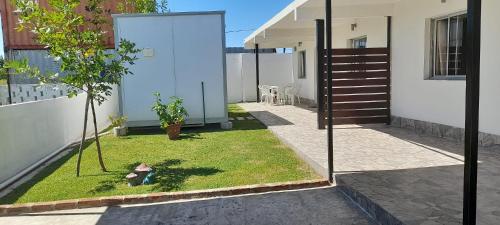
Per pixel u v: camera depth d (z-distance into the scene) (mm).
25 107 6348
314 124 9445
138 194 4777
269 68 18266
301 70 16984
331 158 4926
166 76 9375
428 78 7473
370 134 7652
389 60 8703
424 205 3713
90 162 6570
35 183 5496
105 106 11547
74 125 8758
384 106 8844
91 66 5520
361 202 4141
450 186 4242
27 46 11867
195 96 9500
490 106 5867
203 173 5590
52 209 4574
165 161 6402
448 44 7035
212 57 9445
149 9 12766
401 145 6496
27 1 5336
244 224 3896
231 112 13086
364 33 9938
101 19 6238
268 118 10875
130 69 9258
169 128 8273
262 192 4816
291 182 4938
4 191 5227
